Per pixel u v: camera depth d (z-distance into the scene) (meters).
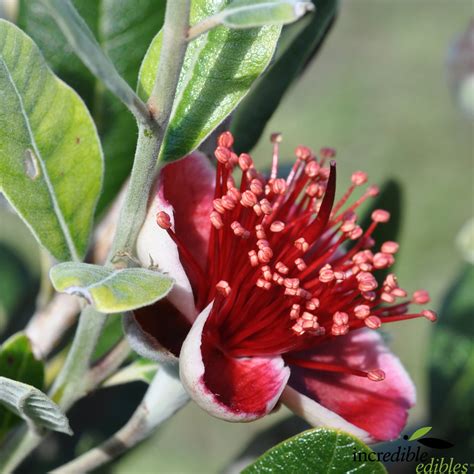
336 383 0.26
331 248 0.26
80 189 0.25
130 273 0.23
